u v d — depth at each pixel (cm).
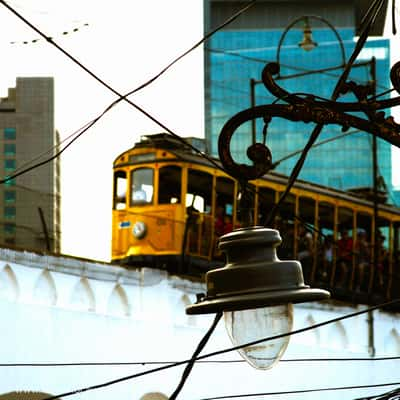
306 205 5703
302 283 1259
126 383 2972
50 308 2838
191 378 3103
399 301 1476
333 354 3456
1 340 2720
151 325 3059
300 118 1388
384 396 1950
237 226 5394
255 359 1277
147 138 5538
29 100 8375
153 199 5431
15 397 2727
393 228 6203
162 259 5353
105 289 2986
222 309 1234
